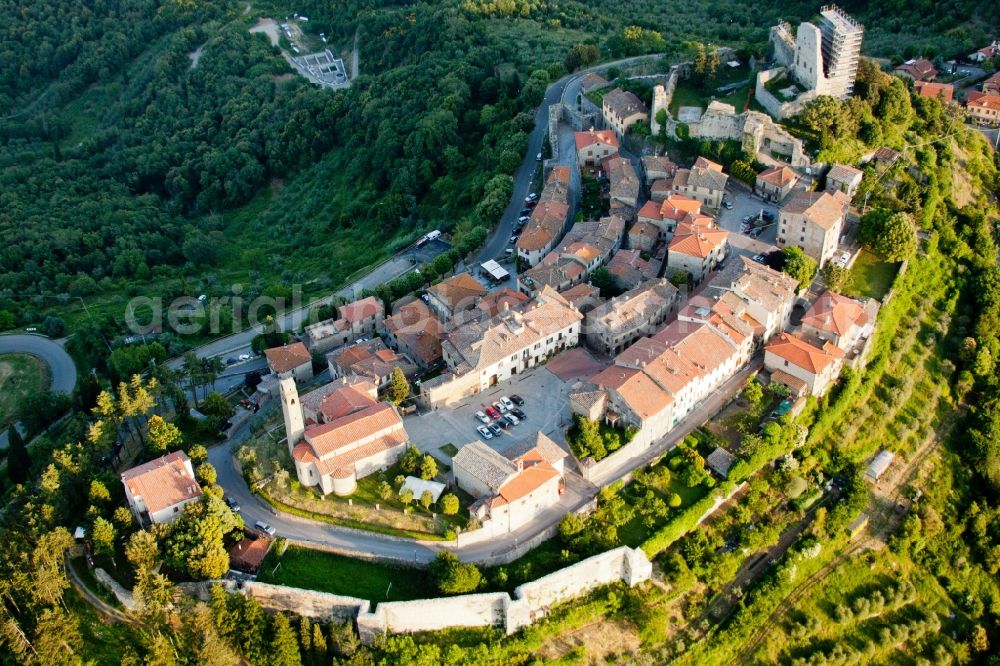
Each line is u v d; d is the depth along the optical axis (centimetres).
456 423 18762
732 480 17338
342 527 16375
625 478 17238
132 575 15788
